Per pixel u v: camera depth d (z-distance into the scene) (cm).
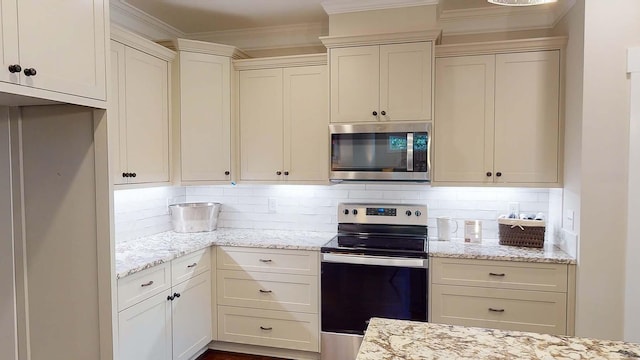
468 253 263
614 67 238
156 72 286
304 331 289
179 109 304
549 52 276
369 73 291
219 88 320
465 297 264
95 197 170
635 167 236
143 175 272
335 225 343
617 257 239
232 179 330
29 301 179
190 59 307
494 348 113
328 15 311
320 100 313
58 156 173
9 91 130
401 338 120
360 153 293
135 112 264
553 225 296
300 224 351
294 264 290
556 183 277
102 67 167
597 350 111
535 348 113
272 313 295
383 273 270
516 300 257
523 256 255
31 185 177
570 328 250
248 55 360
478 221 300
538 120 279
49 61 144
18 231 179
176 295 260
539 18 304
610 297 240
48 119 174
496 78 285
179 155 304
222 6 303
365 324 273
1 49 128
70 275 174
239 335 303
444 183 295
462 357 107
